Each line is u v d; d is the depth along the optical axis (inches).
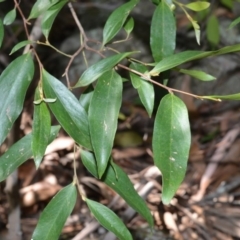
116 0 62.0
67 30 64.8
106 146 20.5
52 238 21.7
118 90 20.9
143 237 42.3
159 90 27.7
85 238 41.3
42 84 21.0
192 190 48.4
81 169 48.6
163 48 23.8
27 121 51.1
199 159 51.8
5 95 21.7
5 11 57.5
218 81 60.4
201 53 20.4
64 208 22.0
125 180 23.4
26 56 22.2
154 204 44.4
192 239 42.4
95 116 20.6
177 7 57.0
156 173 45.6
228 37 57.9
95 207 22.4
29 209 45.7
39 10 23.4
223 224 43.2
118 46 57.1
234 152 51.4
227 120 58.4
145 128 56.9
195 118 58.3
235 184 47.9
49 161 48.6
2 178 22.4
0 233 42.6
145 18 57.0
